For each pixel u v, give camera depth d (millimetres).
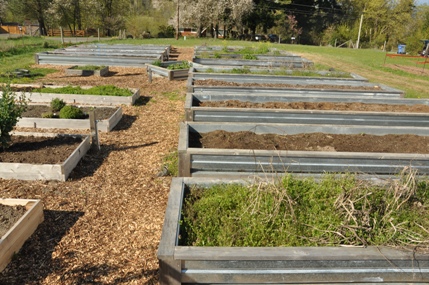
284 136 5434
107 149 6055
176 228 2697
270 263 2461
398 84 14273
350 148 5055
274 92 8344
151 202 4414
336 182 3535
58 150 5387
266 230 2842
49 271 3148
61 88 9133
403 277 2572
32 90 8828
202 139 5152
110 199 4449
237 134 5375
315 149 4988
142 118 7949
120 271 3172
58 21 40188
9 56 17078
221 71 11039
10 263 3225
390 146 5176
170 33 39781
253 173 4336
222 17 37938
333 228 2832
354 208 2938
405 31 48531
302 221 3000
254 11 42375
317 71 11445
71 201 4348
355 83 10055
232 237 2756
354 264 2500
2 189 4496
